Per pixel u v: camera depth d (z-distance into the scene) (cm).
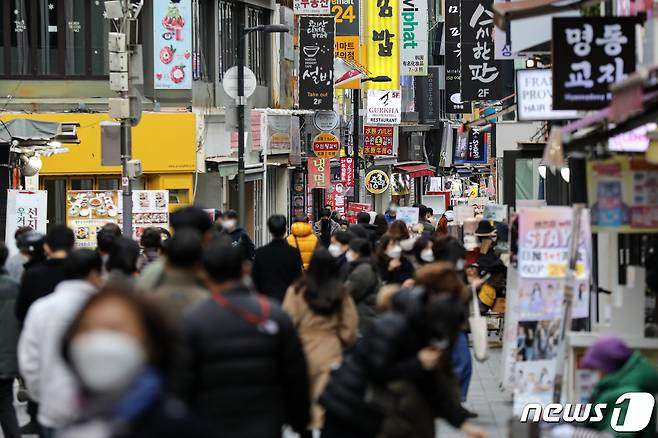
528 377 2939
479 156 14200
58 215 7569
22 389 3559
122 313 907
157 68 7912
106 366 857
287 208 10600
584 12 3488
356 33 10394
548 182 5147
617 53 2788
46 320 2077
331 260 2648
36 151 6141
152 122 7806
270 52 9831
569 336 2670
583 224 2900
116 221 5900
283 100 10175
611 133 2545
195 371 1614
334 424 1902
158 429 891
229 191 9188
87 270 2164
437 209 12362
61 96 7738
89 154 7494
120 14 5188
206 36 8550
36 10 7706
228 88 6756
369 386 1858
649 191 2734
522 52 3828
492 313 4722
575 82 2794
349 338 2645
